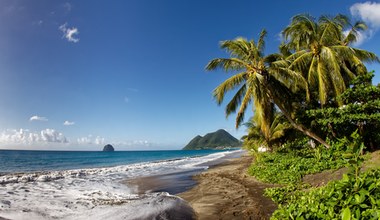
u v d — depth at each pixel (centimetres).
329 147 1511
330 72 1666
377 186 310
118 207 1003
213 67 1714
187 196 1283
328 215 317
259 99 1599
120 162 5528
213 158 5562
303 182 1170
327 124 1623
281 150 2205
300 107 1956
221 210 938
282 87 1773
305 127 1758
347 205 298
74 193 1362
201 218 870
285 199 920
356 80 1499
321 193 394
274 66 1612
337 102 1719
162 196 1218
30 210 943
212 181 1730
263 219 779
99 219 844
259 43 1705
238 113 1698
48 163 4934
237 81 1667
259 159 2109
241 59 1730
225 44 1709
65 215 895
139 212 915
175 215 889
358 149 377
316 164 1328
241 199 1076
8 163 4725
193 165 3491
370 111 1445
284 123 2270
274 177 1386
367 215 271
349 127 1596
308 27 1767
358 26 1983
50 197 1218
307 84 1758
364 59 1956
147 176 2209
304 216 341
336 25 1923
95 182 1823
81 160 6281
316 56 1750
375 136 1503
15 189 1416
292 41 1998
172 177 2112
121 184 1752
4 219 816
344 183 330
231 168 2608
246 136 3388
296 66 1898
